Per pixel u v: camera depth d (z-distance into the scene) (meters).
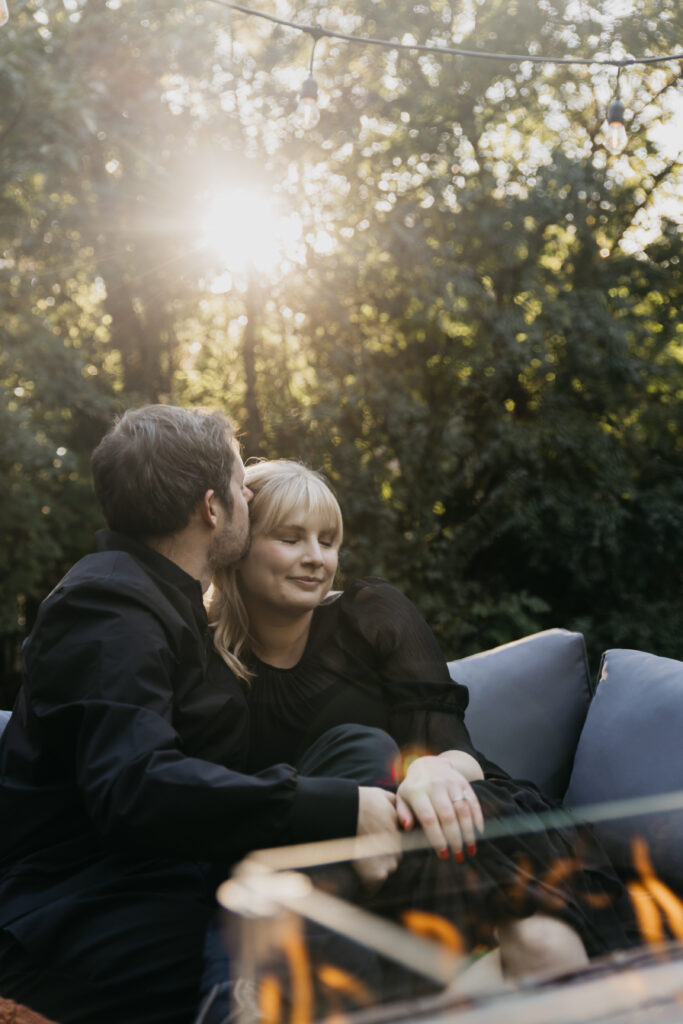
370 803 1.53
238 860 1.50
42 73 5.68
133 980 1.60
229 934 1.32
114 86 6.30
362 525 6.74
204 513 1.94
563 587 7.40
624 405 7.38
